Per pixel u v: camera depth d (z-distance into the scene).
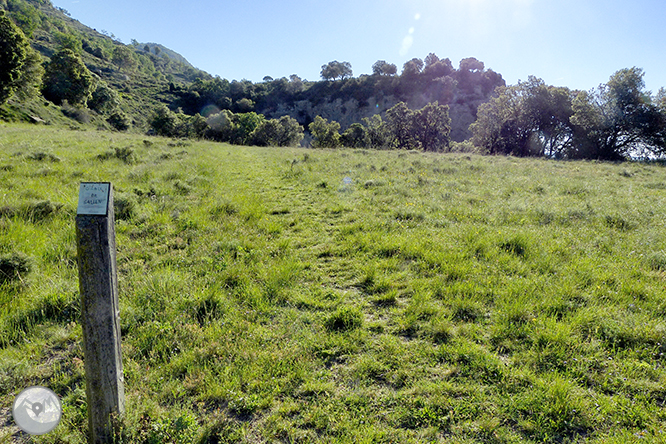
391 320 4.61
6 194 8.88
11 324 4.30
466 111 130.88
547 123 47.66
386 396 3.33
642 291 5.02
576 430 2.95
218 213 9.23
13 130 24.03
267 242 7.41
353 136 58.31
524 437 2.90
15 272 5.25
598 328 4.23
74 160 14.26
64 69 68.88
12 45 44.84
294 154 24.81
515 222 8.72
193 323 4.50
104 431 2.64
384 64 158.75
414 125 60.66
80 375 3.59
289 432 2.95
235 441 2.91
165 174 13.06
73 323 4.43
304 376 3.58
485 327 4.39
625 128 37.56
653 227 8.12
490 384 3.45
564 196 11.62
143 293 5.11
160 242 7.30
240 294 5.26
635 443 2.72
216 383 3.49
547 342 3.99
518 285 5.30
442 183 13.46
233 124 71.69
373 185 13.09
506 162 22.89
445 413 3.14
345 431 2.95
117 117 75.38
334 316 4.53
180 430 2.93
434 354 3.88
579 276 5.59
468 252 6.67
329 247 7.09
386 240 7.29
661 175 18.38
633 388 3.36
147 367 3.72
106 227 2.46
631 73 36.00
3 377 3.47
